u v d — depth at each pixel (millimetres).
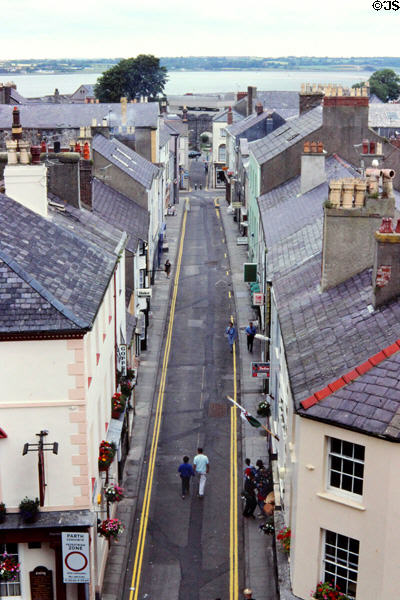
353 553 17891
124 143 65438
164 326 48000
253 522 27250
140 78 145125
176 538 26328
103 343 25484
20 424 20062
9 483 20391
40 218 25281
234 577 24234
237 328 47406
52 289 20531
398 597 17016
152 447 32875
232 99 168250
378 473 16828
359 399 17422
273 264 31547
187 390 38531
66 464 20406
